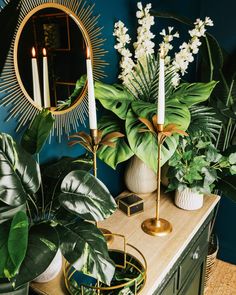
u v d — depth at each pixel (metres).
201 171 1.25
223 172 1.54
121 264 1.07
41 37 0.99
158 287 1.02
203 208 1.34
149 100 1.31
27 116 0.99
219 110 1.63
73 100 1.17
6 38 0.70
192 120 1.37
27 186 0.72
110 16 1.32
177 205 1.35
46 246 0.66
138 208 1.31
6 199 0.66
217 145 1.81
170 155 1.16
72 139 1.22
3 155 0.68
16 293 0.67
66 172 0.94
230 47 1.88
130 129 1.16
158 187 1.13
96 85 1.23
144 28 1.33
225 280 2.05
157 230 1.17
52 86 1.06
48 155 1.13
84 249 0.72
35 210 0.93
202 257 1.46
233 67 1.70
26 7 0.92
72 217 0.93
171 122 1.14
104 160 1.24
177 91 1.37
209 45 1.56
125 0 1.40
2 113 0.92
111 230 1.20
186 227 1.21
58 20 1.04
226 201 2.09
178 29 1.87
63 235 0.75
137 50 1.35
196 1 1.92
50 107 1.07
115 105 1.21
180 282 1.23
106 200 0.79
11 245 0.59
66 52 1.09
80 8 1.13
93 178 0.81
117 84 1.34
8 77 0.91
